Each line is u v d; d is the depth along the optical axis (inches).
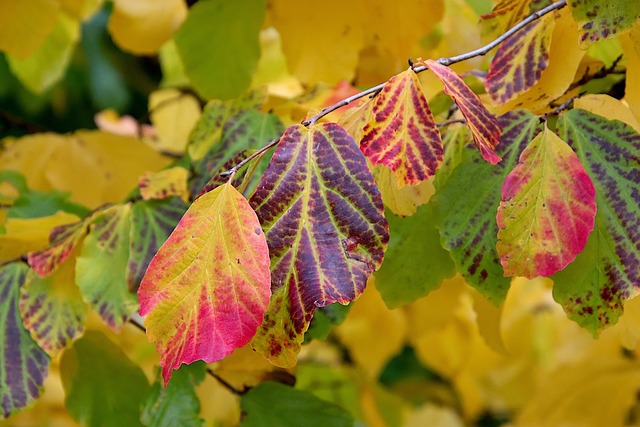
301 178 20.6
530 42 23.3
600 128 22.3
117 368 26.8
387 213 24.5
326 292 20.4
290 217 20.6
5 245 25.9
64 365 26.7
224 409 30.4
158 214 25.0
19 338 24.7
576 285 22.0
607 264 21.9
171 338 20.1
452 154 24.0
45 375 24.6
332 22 27.5
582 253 22.0
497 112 24.0
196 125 26.2
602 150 22.2
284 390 26.7
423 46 29.8
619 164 22.0
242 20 28.4
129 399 26.6
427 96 25.6
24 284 24.8
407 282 24.7
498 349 25.6
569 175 21.5
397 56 27.9
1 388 24.3
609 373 30.9
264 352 20.6
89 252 24.6
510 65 23.4
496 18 24.0
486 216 22.6
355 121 22.2
